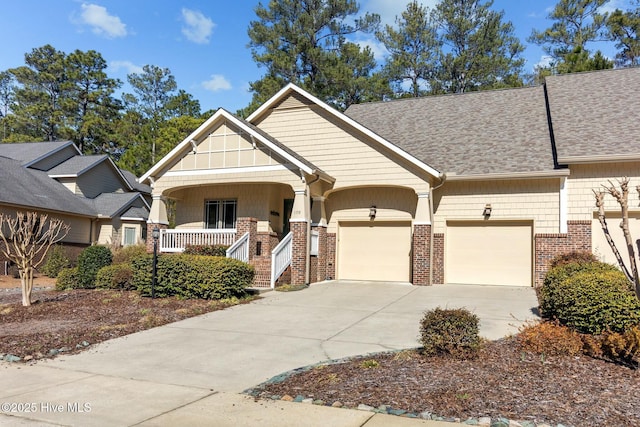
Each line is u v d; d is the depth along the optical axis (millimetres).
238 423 5086
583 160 14312
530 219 15633
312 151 17625
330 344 8594
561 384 5977
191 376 6918
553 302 9141
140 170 42500
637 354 6797
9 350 8406
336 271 17922
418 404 5438
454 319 7223
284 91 18078
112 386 6480
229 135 17125
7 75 61094
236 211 18922
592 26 34906
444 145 17828
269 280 15359
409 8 35625
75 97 54906
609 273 8828
